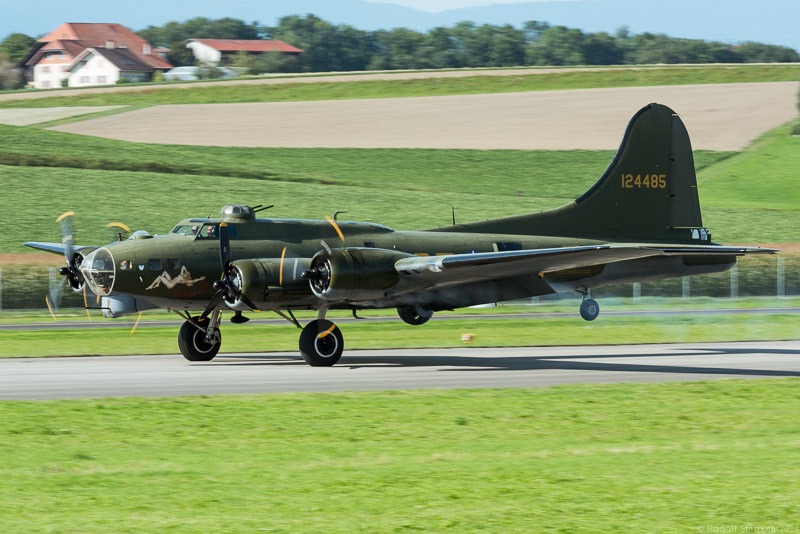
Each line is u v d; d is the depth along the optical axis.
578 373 86.38
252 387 75.75
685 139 113.19
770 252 88.44
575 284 105.00
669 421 63.22
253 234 92.19
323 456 52.00
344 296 86.50
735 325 138.12
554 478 45.81
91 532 36.72
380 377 82.62
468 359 98.19
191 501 41.47
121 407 65.62
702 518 39.00
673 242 112.50
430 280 89.75
